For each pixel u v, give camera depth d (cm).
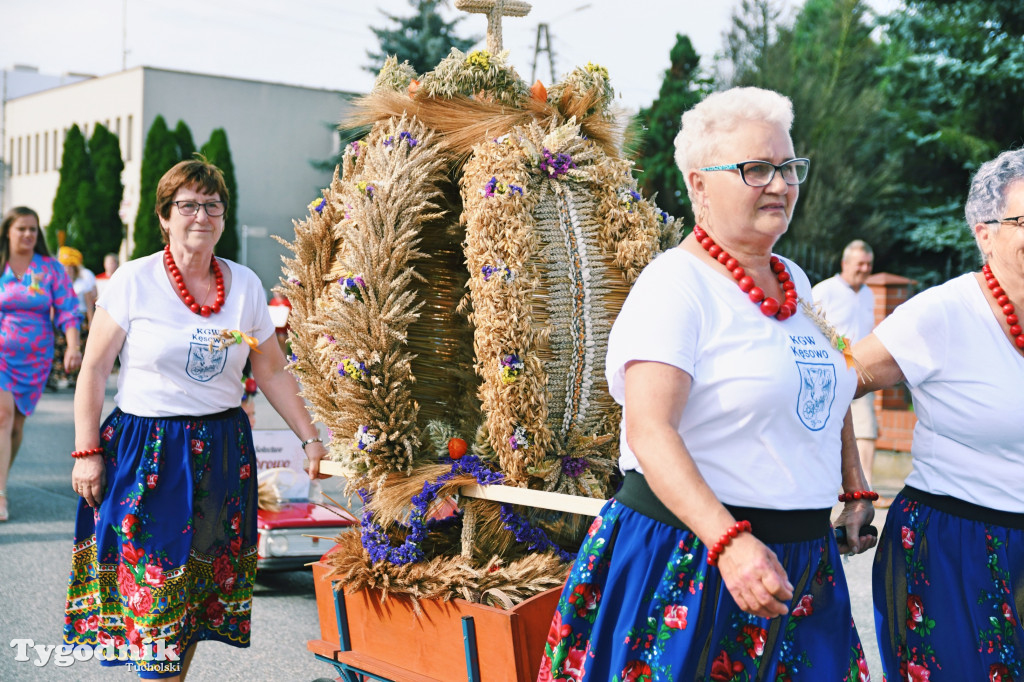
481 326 312
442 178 342
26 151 5669
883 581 294
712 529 204
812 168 2156
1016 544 275
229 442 367
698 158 234
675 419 217
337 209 354
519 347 308
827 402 233
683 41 2394
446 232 351
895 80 2247
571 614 235
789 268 252
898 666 290
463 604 304
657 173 2328
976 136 2142
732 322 228
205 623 372
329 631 350
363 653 338
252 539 375
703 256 235
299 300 357
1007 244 274
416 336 347
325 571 349
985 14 2128
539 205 321
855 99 2227
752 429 224
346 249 336
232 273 381
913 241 2138
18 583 560
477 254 314
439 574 312
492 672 298
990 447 276
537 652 297
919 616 283
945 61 2161
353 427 335
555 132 329
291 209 4616
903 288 1067
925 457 286
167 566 350
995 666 273
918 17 2192
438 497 319
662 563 226
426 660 318
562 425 322
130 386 360
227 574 371
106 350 361
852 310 745
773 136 228
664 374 219
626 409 222
